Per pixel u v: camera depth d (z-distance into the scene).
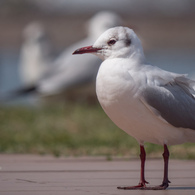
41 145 12.77
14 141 13.42
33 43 23.95
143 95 7.78
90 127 15.75
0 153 11.75
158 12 55.91
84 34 48.28
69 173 9.14
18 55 43.78
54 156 11.23
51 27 49.78
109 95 7.90
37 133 14.79
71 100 20.64
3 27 49.66
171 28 51.78
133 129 8.07
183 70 36.72
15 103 23.34
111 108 7.97
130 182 8.38
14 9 52.00
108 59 8.14
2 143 13.09
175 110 7.99
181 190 7.75
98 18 19.05
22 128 15.59
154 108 7.84
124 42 8.08
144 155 8.23
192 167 9.85
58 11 53.47
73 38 47.69
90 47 8.29
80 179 8.58
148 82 7.89
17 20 51.41
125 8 56.88
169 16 54.81
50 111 18.56
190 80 8.12
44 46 23.98
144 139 8.22
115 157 11.09
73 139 13.77
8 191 7.57
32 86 20.16
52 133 14.82
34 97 21.30
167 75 8.05
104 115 17.58
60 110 18.66
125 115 7.91
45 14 52.66
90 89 20.36
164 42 49.47
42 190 7.66
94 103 20.59
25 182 8.29
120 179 8.62
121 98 7.82
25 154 11.58
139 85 7.80
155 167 9.87
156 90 7.89
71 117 17.19
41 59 23.81
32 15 52.34
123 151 11.80
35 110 18.88
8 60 42.00
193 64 39.88
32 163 10.24
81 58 20.17
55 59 24.33
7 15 51.50
